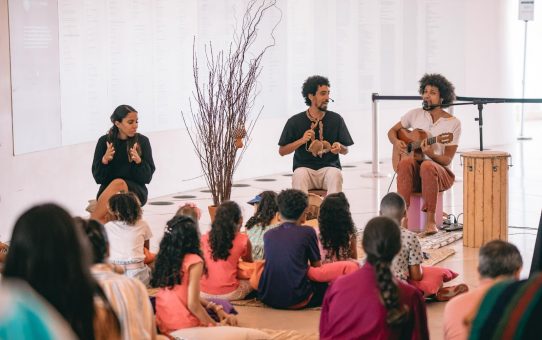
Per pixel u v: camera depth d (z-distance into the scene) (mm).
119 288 3869
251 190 11641
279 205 6457
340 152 8758
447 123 8867
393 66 14000
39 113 9180
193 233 5352
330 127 8930
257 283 6500
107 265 4047
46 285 2826
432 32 14273
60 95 9516
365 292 4355
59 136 9539
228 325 5836
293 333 5801
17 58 8820
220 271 6477
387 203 6195
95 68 10070
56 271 2832
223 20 11852
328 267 6324
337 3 13320
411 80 14188
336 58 13406
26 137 8984
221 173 8336
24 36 8930
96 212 7664
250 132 12531
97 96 10117
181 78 11406
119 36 10414
